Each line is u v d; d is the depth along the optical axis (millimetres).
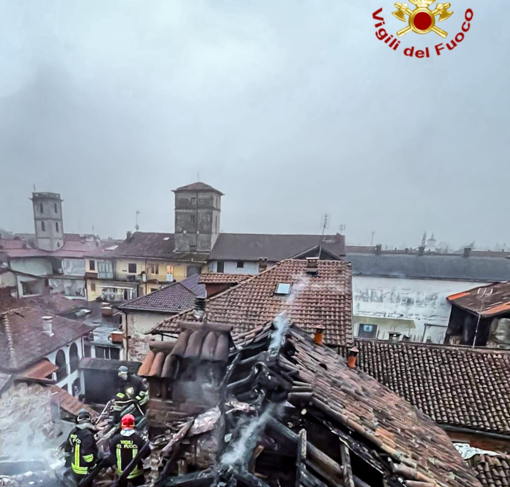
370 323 24641
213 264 31000
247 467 2705
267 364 4113
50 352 13281
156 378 3879
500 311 14922
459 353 10266
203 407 3707
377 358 10219
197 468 2842
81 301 26828
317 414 3701
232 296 10516
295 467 3162
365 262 26641
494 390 8914
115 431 3557
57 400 10500
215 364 3777
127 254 31312
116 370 15469
